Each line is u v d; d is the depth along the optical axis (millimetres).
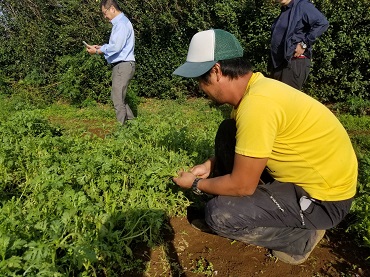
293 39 4539
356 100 7285
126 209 3066
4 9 9773
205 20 8422
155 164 3434
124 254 2797
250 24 7812
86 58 8859
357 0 7000
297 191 2537
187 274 2684
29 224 2516
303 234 2662
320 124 2311
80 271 2527
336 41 7324
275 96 2223
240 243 3018
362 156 4184
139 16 8930
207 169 3143
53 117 7895
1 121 5453
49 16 9648
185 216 3369
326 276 2674
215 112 7320
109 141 4500
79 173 3361
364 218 3008
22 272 2225
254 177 2320
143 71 9281
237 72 2270
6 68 9781
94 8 9102
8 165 3820
